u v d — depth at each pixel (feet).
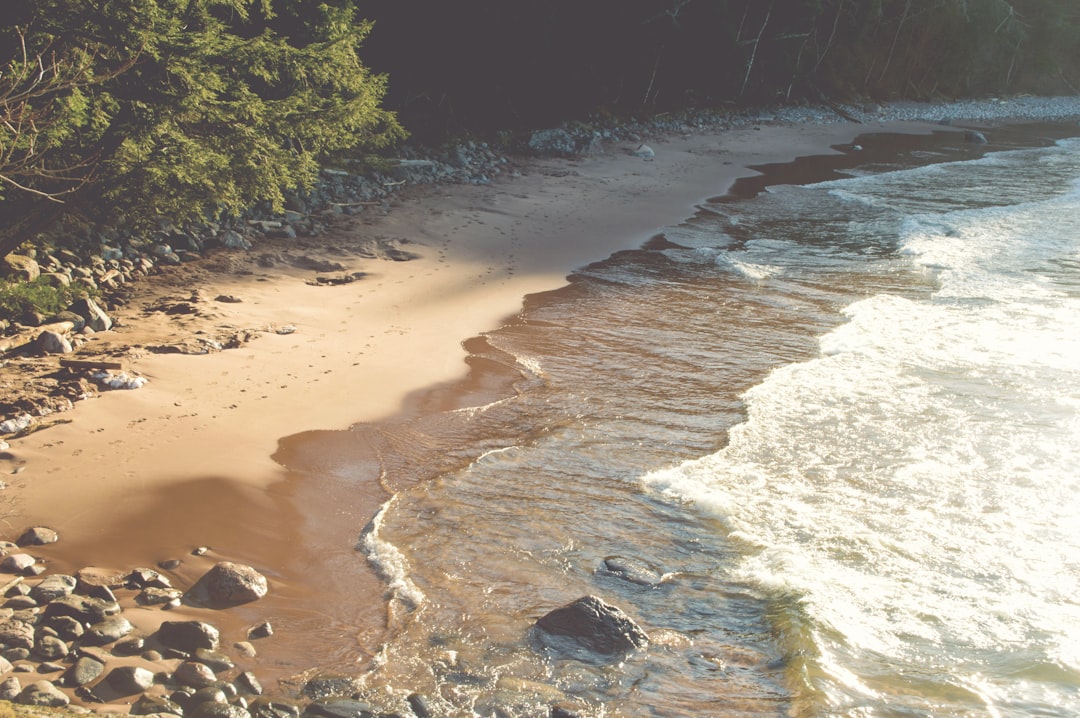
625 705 16.93
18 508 22.35
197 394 30.14
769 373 34.88
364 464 26.76
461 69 92.38
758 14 135.03
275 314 39.22
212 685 16.55
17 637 17.04
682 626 19.54
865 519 23.98
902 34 168.04
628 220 62.64
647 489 25.75
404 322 39.86
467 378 33.96
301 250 49.34
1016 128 141.28
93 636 17.53
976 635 19.19
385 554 21.99
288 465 26.18
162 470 24.84
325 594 20.33
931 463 27.17
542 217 61.77
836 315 42.47
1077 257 53.57
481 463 27.20
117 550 21.08
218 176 40.40
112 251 43.80
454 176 71.72
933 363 35.68
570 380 34.09
